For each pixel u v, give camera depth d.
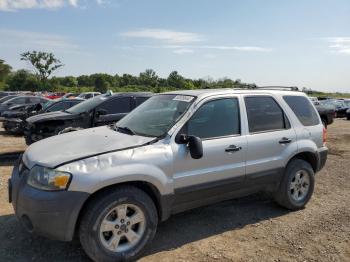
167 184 3.87
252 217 4.99
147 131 4.20
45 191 3.33
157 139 3.94
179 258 3.81
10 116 14.49
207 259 3.80
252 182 4.70
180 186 4.00
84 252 3.86
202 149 3.93
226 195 4.51
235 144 4.46
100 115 8.77
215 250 4.01
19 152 9.55
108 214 3.51
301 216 5.07
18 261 3.68
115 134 4.23
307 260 3.82
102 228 3.49
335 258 3.88
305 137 5.27
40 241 4.09
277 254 3.94
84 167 3.41
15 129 13.27
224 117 4.50
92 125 8.71
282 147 4.98
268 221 4.86
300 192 5.33
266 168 4.80
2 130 15.41
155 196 3.92
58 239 3.37
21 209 3.47
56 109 13.10
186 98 4.47
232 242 4.21
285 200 5.12
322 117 18.05
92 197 3.51
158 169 3.78
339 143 12.40
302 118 5.38
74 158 3.46
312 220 4.92
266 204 5.51
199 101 4.33
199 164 4.14
